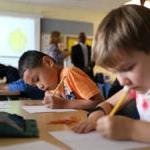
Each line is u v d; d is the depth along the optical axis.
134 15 0.63
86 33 6.26
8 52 5.86
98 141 0.61
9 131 0.64
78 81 1.30
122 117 0.65
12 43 5.87
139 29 0.61
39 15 6.00
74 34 6.19
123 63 0.61
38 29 5.99
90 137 0.64
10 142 0.60
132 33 0.60
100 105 0.92
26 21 5.95
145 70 0.61
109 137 0.62
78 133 0.68
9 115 0.76
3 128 0.64
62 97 1.28
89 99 1.24
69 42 6.13
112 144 0.59
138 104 0.87
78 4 5.76
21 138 0.63
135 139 0.61
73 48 4.88
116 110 0.76
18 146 0.57
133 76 0.62
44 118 0.90
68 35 6.15
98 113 0.84
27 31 5.96
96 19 6.32
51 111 1.06
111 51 0.61
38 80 1.37
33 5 5.94
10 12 5.84
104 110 0.87
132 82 0.62
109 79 3.57
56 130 0.72
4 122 0.64
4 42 5.82
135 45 0.60
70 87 1.32
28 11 5.96
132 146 0.57
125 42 0.60
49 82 1.37
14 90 2.21
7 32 5.85
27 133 0.65
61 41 6.05
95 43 0.65
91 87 1.28
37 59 1.35
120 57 0.60
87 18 6.29
